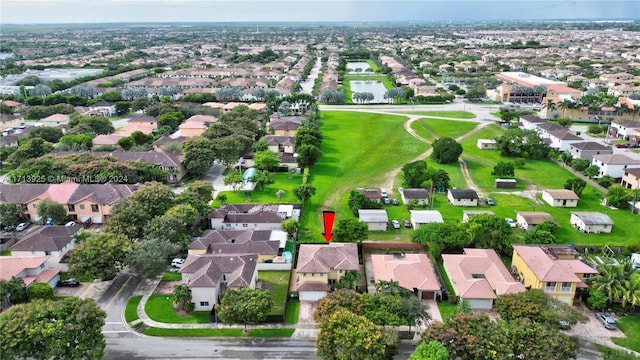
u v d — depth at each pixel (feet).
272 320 281.54
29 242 330.54
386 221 404.36
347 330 225.56
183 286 286.46
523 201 467.52
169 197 394.93
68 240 342.85
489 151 632.79
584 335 269.64
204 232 385.70
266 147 596.70
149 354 252.21
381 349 220.02
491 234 355.97
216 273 295.89
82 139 590.14
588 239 387.55
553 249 337.93
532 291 267.39
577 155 597.11
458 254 353.10
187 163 515.50
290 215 414.21
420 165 497.05
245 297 265.13
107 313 285.64
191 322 279.90
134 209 365.81
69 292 306.96
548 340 221.46
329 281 313.53
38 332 220.64
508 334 227.81
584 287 299.38
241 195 477.36
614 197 449.48
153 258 305.94
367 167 570.05
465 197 456.04
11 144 606.14
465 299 291.17
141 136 609.01
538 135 628.69
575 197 451.94
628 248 363.76
